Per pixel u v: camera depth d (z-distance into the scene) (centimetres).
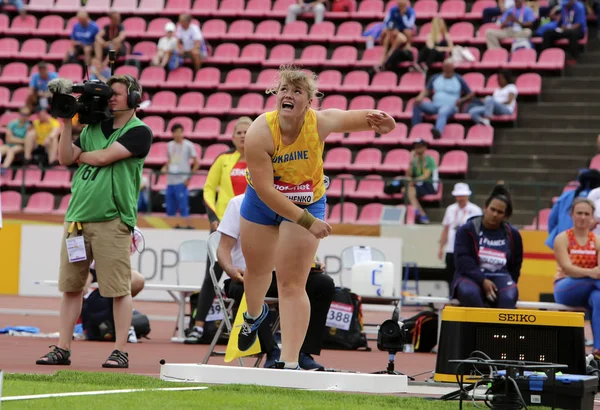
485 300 2777
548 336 1880
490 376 1672
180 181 4731
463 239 2794
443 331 1931
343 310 2950
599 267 2892
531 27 6319
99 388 1662
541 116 5831
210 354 2164
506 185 4788
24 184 5119
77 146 2162
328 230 1761
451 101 5806
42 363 2158
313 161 1791
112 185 2130
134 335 2953
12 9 7269
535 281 4534
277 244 1855
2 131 6206
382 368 2417
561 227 3444
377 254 3594
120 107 2147
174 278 4644
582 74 6084
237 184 2873
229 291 2267
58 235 4897
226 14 7031
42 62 6131
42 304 4512
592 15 6366
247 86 6425
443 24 6250
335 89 6225
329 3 6925
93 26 6706
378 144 5822
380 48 6469
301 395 1669
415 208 4784
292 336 1869
